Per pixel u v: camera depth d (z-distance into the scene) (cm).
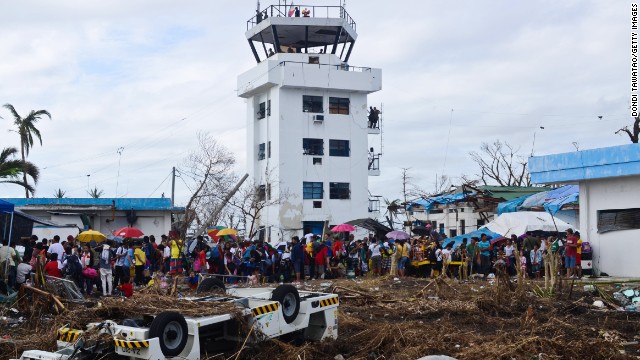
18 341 1122
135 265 2077
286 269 2514
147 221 3906
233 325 979
